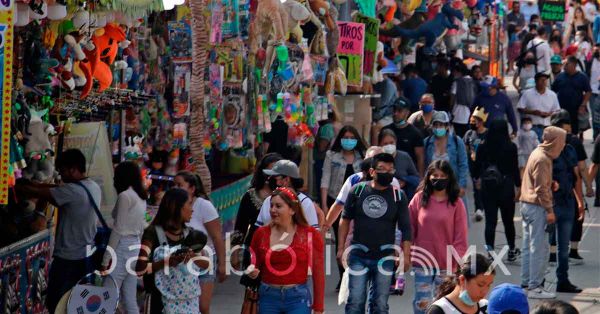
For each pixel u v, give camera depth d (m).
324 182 35.50
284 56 38.66
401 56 59.62
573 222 36.47
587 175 39.16
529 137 52.25
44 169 26.69
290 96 39.97
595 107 60.34
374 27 48.09
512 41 90.56
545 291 34.62
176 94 34.88
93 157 29.22
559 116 38.50
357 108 50.19
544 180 33.75
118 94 30.62
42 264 26.81
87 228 26.44
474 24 70.44
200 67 34.12
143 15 28.27
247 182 41.88
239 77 37.34
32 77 25.59
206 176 34.47
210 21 34.88
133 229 26.62
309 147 44.44
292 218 24.78
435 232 27.97
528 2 94.69
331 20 44.28
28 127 24.38
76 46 27.05
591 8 84.25
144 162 35.00
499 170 38.75
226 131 37.75
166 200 24.53
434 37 57.28
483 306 20.16
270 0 38.09
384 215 27.50
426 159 39.59
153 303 24.56
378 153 28.03
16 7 22.45
